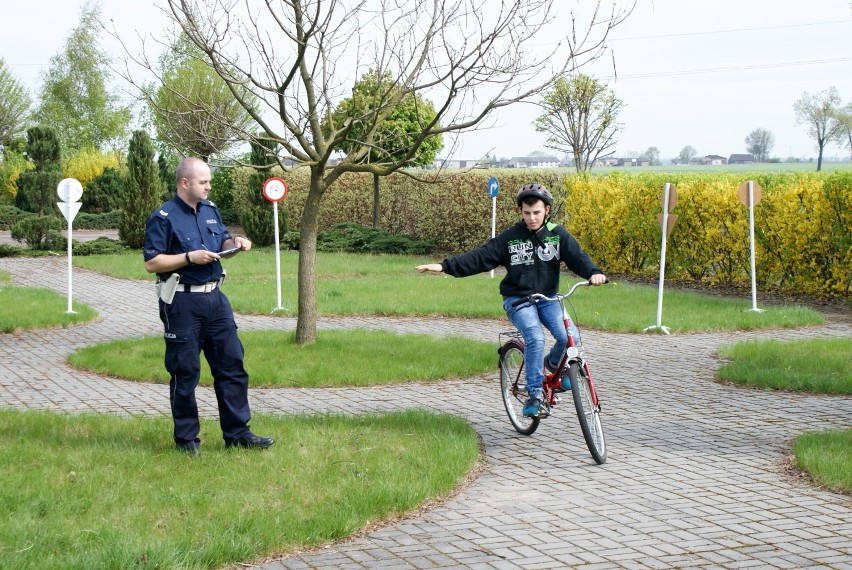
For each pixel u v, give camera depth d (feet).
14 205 165.27
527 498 20.45
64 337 44.91
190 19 34.30
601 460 23.29
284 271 77.30
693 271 68.44
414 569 16.19
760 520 18.85
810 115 239.91
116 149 241.14
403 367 35.27
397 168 36.99
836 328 48.08
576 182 79.46
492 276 71.72
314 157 38.19
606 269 77.15
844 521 18.76
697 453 24.40
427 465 21.84
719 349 40.75
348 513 18.42
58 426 25.16
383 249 95.61
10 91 189.67
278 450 22.94
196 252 22.04
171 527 17.29
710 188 65.46
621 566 16.34
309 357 37.06
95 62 242.17
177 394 22.70
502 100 34.01
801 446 23.70
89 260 87.92
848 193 56.49
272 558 16.69
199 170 22.49
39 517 17.62
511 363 26.78
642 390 32.91
